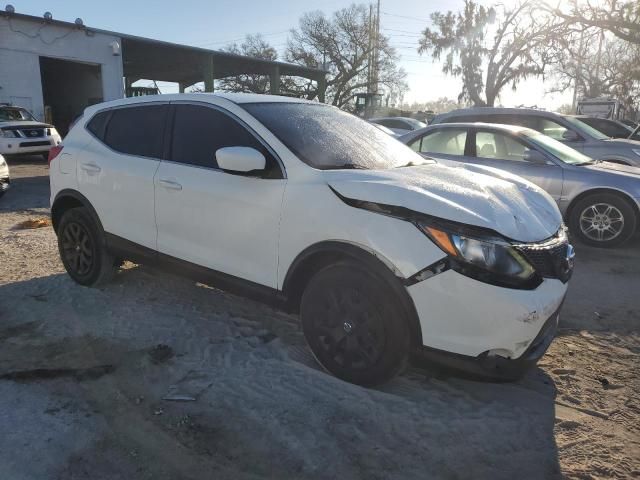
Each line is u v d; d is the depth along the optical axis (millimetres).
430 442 2688
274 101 3988
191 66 34125
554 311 2879
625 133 14070
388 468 2494
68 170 4680
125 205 4211
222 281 3662
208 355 3537
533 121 10094
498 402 3086
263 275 3424
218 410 2908
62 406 2939
